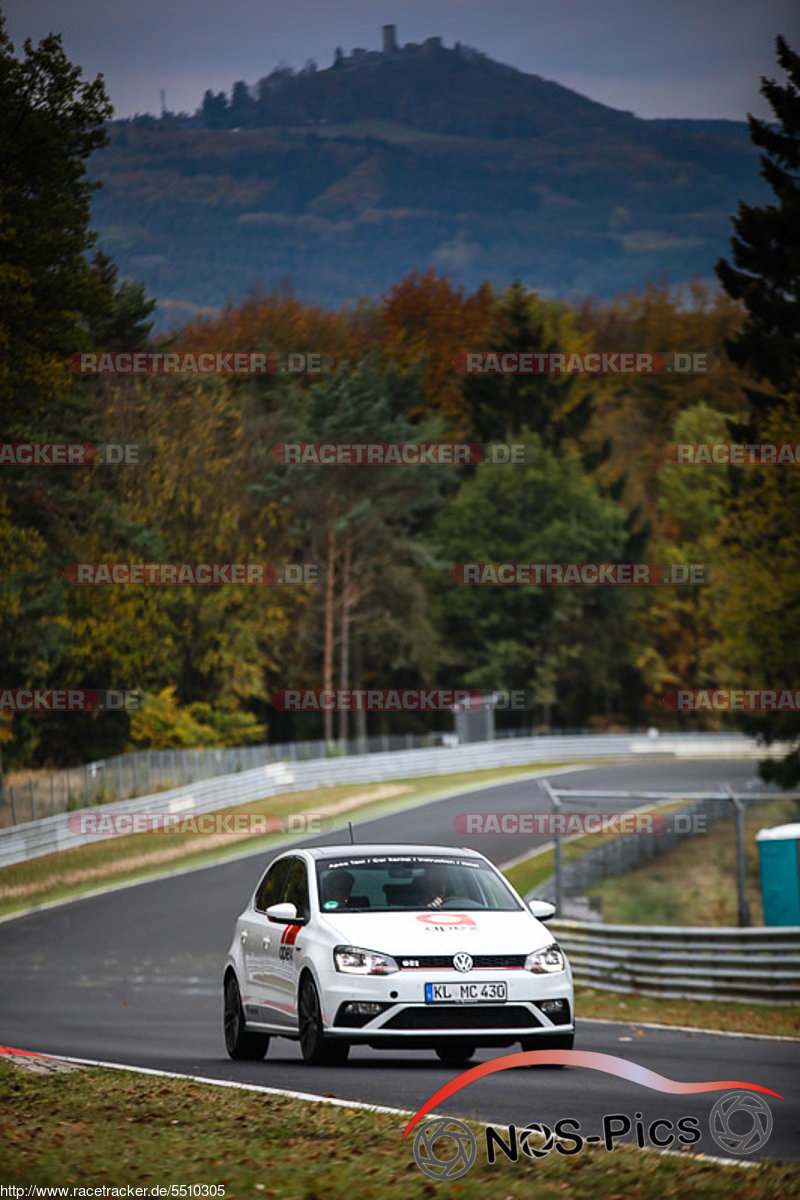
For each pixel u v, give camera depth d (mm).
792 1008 86500
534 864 173750
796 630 198000
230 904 151750
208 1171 30719
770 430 199000
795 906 138875
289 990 48719
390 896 49250
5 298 195250
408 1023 45656
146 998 102125
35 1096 42156
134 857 180500
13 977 116562
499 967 46406
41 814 189250
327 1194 28562
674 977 95625
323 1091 41469
